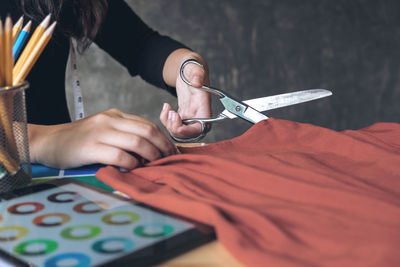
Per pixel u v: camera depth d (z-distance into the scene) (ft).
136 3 8.41
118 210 1.37
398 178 1.67
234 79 9.16
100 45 3.85
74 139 1.98
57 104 3.67
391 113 9.97
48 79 3.55
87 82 8.41
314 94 2.62
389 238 1.11
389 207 1.28
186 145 2.66
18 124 1.64
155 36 3.86
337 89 9.71
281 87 9.45
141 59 3.76
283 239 1.11
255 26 9.06
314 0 9.24
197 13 8.73
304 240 1.13
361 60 9.69
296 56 9.40
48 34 1.67
